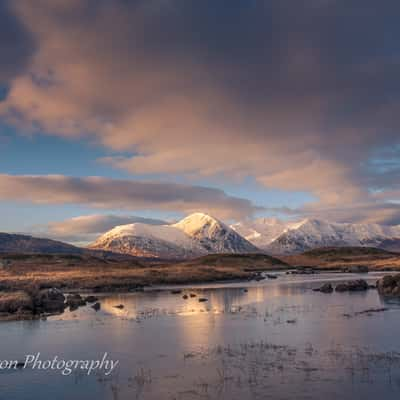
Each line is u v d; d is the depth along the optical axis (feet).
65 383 72.43
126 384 71.31
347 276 401.90
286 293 227.20
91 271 393.09
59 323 129.18
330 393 64.85
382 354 85.87
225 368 78.64
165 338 105.40
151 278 336.29
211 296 217.56
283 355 86.69
